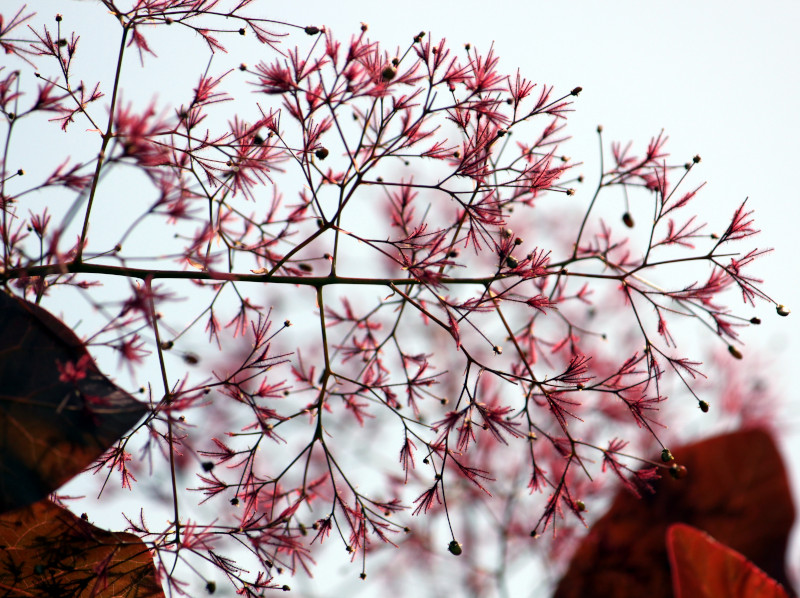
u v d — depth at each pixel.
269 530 0.68
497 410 0.70
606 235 0.73
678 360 0.71
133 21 0.68
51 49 0.69
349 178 0.69
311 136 0.69
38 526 0.66
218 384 0.68
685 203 0.71
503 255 0.70
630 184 0.73
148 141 0.64
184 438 0.67
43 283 0.67
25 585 0.66
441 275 0.70
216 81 0.68
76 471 0.64
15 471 0.64
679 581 0.72
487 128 0.70
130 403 0.65
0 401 0.64
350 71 0.68
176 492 0.67
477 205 0.70
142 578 0.67
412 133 0.69
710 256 0.71
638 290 0.72
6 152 0.66
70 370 0.65
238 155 0.69
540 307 0.71
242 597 0.69
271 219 0.71
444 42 0.69
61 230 0.63
